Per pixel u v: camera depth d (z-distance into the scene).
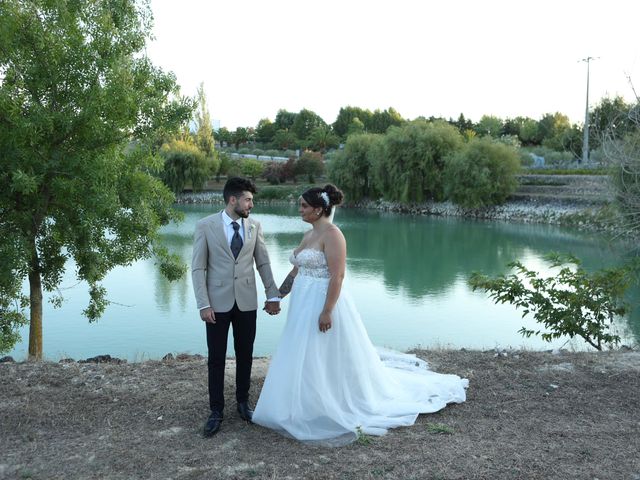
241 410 4.20
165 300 17.02
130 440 3.82
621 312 7.45
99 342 12.81
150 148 8.90
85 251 8.62
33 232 8.24
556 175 48.06
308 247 4.14
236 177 4.11
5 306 8.96
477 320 15.30
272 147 119.31
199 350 12.17
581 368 5.39
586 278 7.51
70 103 7.82
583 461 3.50
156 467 3.44
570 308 7.41
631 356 5.82
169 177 59.78
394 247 29.89
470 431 3.96
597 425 4.08
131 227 8.73
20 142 7.21
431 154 47.16
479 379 5.07
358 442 3.76
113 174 8.16
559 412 4.33
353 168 54.78
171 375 5.14
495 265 24.39
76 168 7.80
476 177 43.41
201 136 69.31
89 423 4.11
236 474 3.33
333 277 3.97
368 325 14.83
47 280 8.95
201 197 60.75
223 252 4.05
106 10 8.23
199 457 3.56
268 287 4.26
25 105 7.48
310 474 3.32
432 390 4.51
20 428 4.00
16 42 7.38
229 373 5.29
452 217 45.69
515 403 4.51
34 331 8.53
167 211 9.56
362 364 4.10
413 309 16.61
